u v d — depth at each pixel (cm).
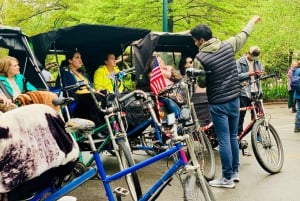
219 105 567
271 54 2250
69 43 778
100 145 613
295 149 873
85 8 1578
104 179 370
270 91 2209
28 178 325
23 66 655
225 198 547
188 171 392
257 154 638
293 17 2267
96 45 821
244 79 699
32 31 1794
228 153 580
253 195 559
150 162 401
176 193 573
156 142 572
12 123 324
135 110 635
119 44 828
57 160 345
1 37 600
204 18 1505
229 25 1509
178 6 1430
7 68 577
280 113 1670
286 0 2275
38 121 343
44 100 416
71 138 371
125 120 586
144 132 670
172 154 403
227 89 566
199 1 1475
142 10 1418
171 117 408
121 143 491
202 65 562
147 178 648
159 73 669
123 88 762
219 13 1505
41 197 359
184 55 899
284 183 612
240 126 740
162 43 857
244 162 738
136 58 701
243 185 602
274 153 668
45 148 339
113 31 746
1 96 433
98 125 614
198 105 720
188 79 510
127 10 1416
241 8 1523
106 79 756
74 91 614
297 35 2261
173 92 662
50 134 349
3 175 316
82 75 732
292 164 724
